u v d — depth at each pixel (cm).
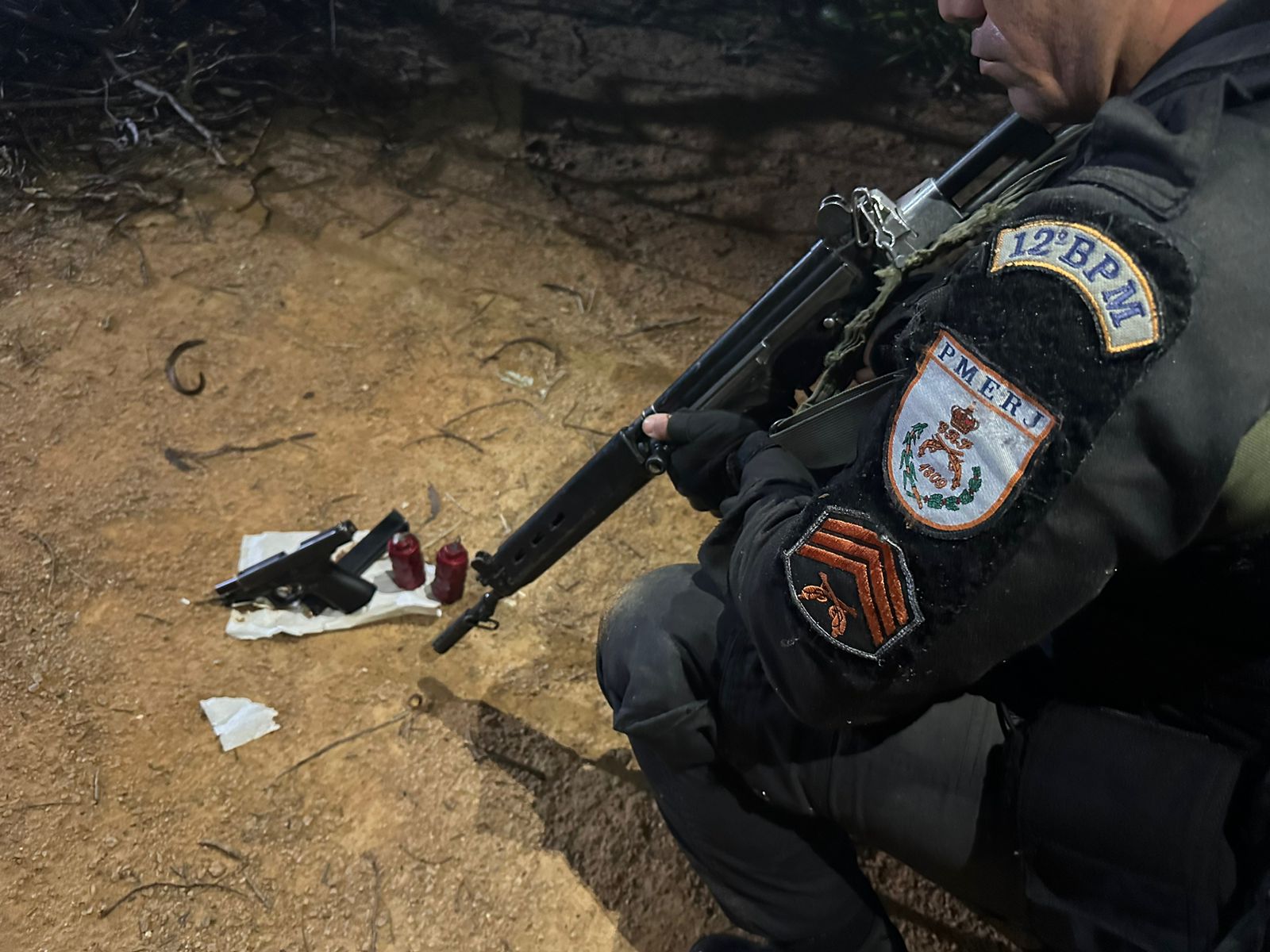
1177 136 77
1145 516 78
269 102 393
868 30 474
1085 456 77
